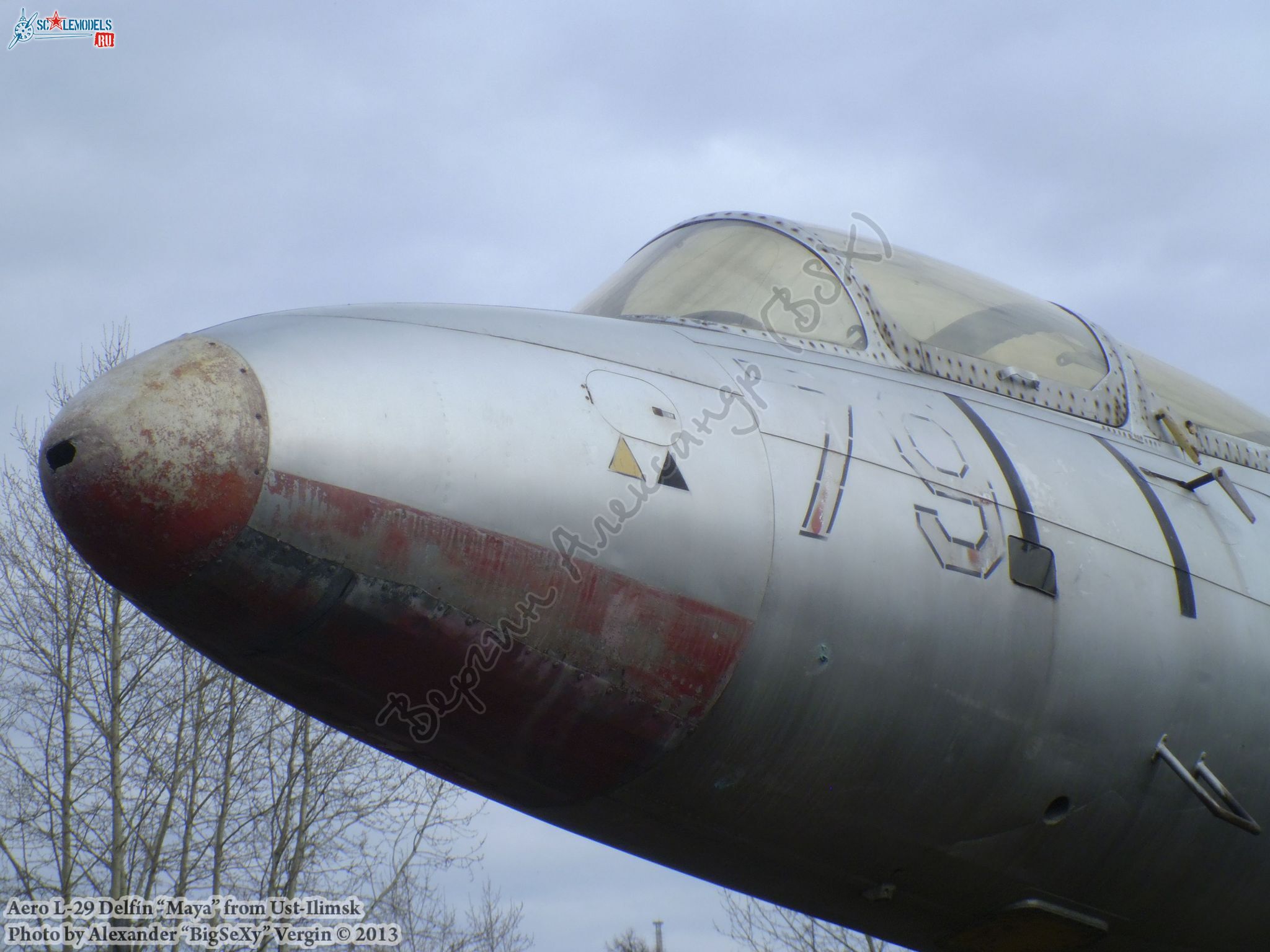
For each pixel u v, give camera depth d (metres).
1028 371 6.27
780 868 5.23
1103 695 5.21
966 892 5.39
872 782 4.90
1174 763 5.32
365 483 4.23
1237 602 5.70
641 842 5.18
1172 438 6.60
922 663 4.84
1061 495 5.46
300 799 14.93
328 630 4.30
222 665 4.63
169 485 4.05
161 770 14.27
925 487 5.06
